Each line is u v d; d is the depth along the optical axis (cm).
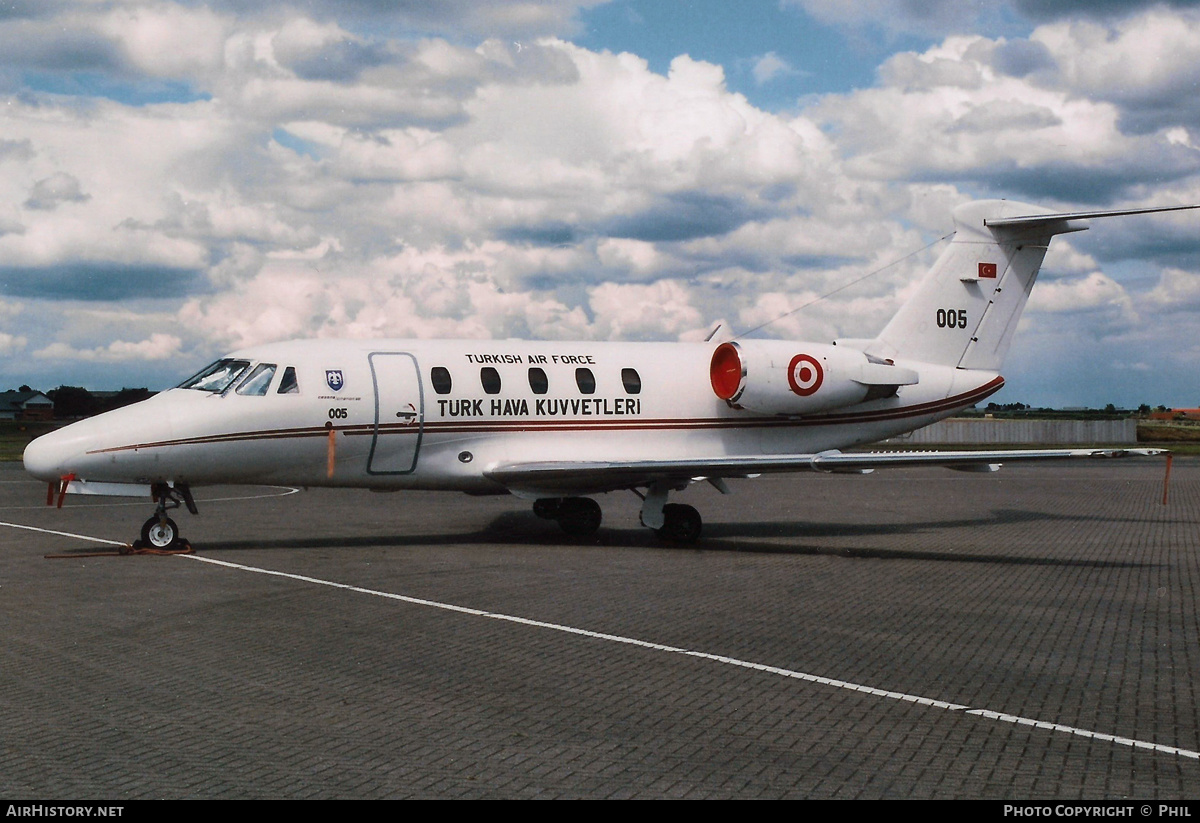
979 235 2205
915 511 2473
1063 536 1958
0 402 11800
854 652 980
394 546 1761
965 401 2195
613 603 1227
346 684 855
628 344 2023
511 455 1841
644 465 1708
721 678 881
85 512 2339
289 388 1688
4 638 1023
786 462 1662
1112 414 12212
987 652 984
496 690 839
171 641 1012
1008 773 653
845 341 2111
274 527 2055
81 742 702
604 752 688
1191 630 1091
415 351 1808
